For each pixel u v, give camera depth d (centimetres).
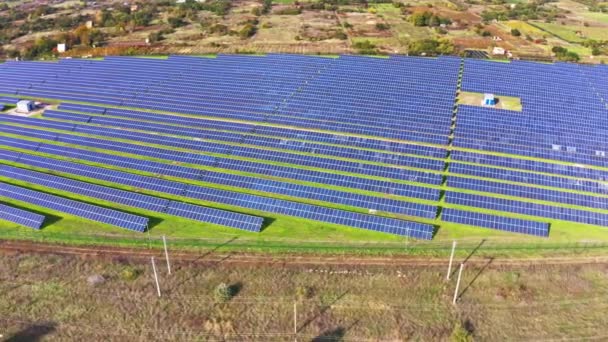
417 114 7894
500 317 4053
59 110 8844
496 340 3859
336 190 5809
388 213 5434
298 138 7238
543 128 7325
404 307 4178
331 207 5575
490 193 5781
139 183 6116
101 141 7312
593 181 5919
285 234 5134
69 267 4741
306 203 5644
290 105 8425
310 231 5172
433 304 4197
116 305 4291
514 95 8700
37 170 6662
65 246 5059
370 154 6650
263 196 5788
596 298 4219
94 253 4934
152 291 4419
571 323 3988
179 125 7862
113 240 5119
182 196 5862
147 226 5288
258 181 6041
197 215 5400
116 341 3984
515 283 4391
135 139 7381
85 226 5359
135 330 4066
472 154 6581
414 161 6438
